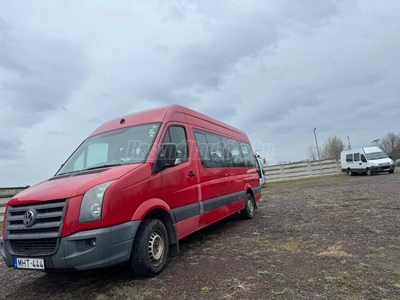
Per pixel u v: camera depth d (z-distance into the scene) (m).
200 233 6.84
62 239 3.30
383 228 5.80
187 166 5.23
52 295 3.84
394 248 4.60
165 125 4.98
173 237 4.57
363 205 8.52
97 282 4.09
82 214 3.37
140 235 3.91
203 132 6.30
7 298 3.92
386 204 8.32
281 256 4.62
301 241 5.39
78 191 3.48
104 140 5.10
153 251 4.08
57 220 3.41
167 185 4.55
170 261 4.74
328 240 5.30
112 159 4.64
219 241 5.92
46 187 3.83
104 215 3.42
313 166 26.81
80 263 3.27
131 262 3.87
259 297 3.25
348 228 6.04
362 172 23.47
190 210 5.07
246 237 6.07
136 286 3.78
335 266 4.02
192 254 5.09
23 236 3.53
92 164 4.71
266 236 6.01
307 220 7.21
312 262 4.25
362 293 3.17
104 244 3.37
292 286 3.48
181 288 3.64
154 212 4.34
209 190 5.87
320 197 11.48
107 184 3.61
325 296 3.17
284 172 26.30
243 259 4.61
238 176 7.71
